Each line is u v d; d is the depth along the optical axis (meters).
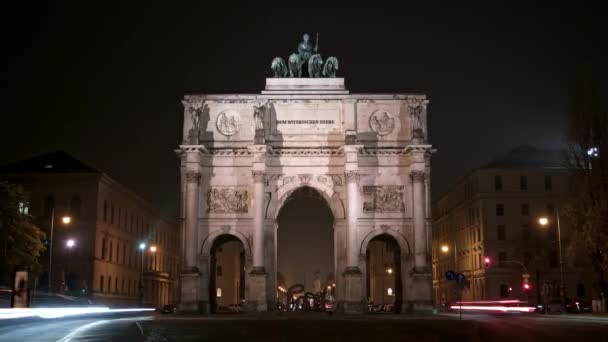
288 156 69.69
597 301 68.56
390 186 69.62
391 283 128.38
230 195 69.31
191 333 35.66
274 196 69.31
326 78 71.69
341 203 69.25
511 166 108.19
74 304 67.88
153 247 98.50
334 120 70.56
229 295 133.75
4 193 71.00
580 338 31.33
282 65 73.06
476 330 37.88
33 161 92.88
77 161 93.25
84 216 88.62
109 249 94.75
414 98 70.62
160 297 122.88
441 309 98.62
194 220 67.62
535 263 103.06
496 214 106.88
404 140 70.44
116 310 68.12
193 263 67.25
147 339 30.73
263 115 69.38
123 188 100.00
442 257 136.88
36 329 38.78
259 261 66.75
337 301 68.25
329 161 69.75
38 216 88.69
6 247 69.75
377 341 29.92
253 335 34.25
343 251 68.62
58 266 87.50
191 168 68.25
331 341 30.03
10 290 65.69
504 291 104.69
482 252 106.81
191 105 69.94
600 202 65.31
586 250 65.12
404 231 69.12
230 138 70.19
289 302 115.38
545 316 62.34
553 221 105.88
